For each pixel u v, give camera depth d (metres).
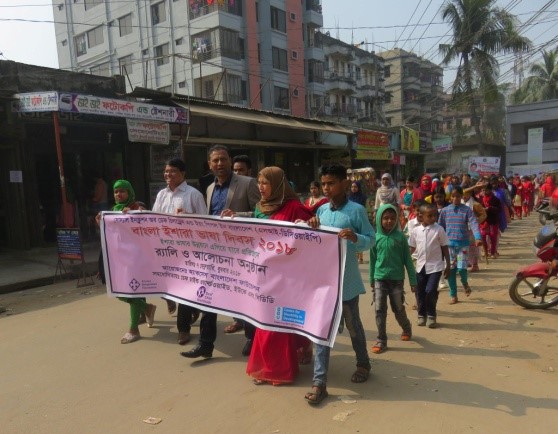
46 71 10.66
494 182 10.32
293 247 3.58
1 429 3.24
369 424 3.15
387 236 4.58
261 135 16.80
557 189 8.52
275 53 33.78
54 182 11.37
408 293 6.95
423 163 30.41
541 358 4.32
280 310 3.66
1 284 7.75
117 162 12.64
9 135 9.90
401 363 4.24
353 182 10.01
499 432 3.03
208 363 4.29
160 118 10.32
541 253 5.98
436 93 56.44
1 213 10.79
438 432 3.04
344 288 3.60
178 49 31.52
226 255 4.02
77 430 3.21
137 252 4.68
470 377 3.91
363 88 46.62
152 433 3.14
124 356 4.51
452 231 6.43
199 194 4.77
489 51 29.25
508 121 41.19
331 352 4.54
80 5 36.31
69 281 8.42
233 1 30.72
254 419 3.27
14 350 4.80
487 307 6.09
